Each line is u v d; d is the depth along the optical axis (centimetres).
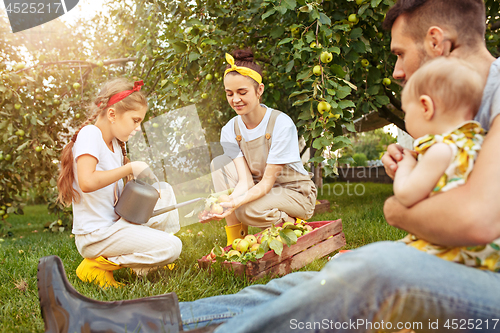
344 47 266
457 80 85
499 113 87
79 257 261
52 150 373
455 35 103
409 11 109
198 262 194
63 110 371
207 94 334
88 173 177
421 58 109
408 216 86
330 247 226
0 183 407
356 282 77
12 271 231
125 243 183
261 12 312
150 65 397
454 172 83
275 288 117
